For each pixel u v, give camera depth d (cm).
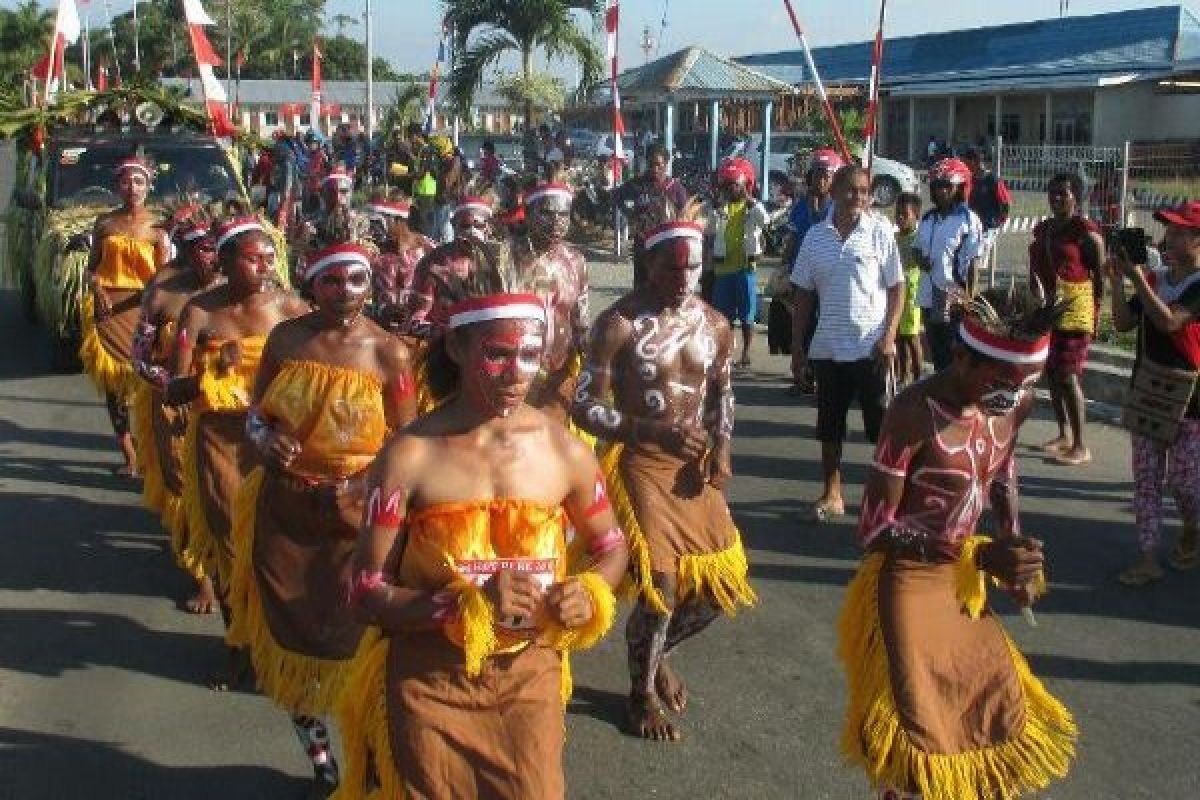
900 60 4875
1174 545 781
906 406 414
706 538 541
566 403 716
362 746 373
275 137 2731
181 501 629
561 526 368
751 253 1288
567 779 515
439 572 353
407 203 868
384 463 354
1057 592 710
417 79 5341
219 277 669
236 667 600
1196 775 518
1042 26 4478
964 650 421
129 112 1523
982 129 4225
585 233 2462
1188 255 677
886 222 819
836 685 602
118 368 908
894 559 423
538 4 3133
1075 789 506
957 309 409
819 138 2411
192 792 507
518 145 3369
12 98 1489
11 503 870
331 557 500
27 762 527
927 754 405
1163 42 4091
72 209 1359
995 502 451
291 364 509
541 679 368
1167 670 614
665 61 2702
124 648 640
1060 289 919
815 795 504
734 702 584
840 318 812
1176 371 692
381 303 844
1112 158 1814
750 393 1209
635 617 543
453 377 368
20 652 632
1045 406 1134
